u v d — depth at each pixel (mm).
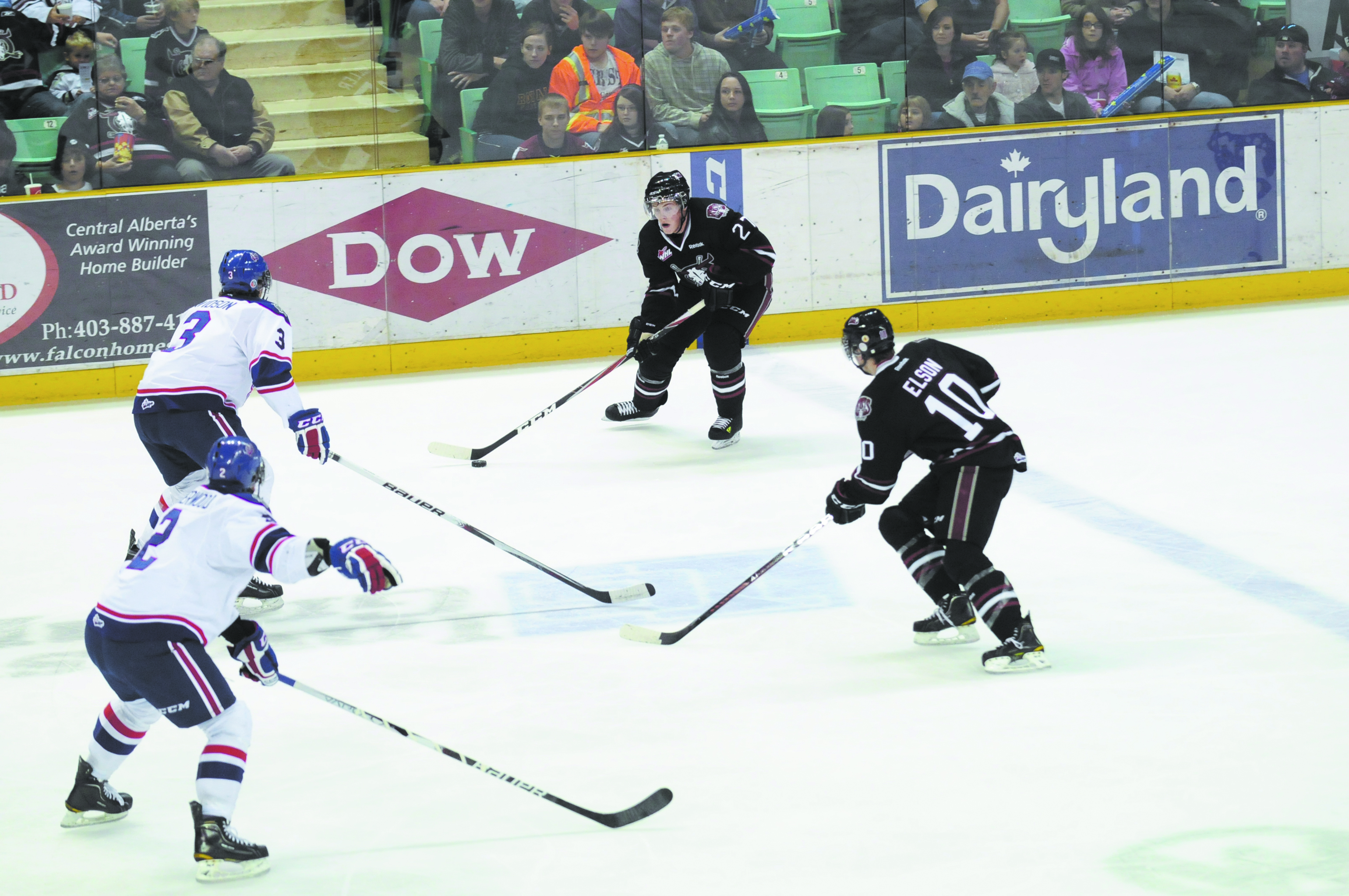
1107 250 41594
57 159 36594
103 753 13164
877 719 15008
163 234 36844
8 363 36281
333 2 37750
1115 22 40719
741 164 39719
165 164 37094
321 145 38031
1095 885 11227
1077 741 14148
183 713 12234
